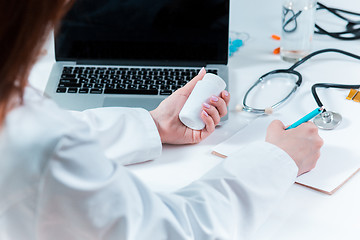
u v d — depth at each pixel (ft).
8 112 1.58
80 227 1.76
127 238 1.79
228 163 2.33
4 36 1.45
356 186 2.65
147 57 3.74
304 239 2.33
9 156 1.61
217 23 3.64
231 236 2.10
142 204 1.91
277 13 4.44
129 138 2.89
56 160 1.63
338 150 2.87
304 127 2.71
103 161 1.76
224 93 3.03
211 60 3.72
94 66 3.70
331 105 3.27
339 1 4.50
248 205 2.21
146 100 3.35
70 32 3.71
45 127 1.63
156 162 2.91
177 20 3.65
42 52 1.61
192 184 2.27
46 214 1.69
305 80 3.58
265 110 3.21
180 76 3.59
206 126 2.99
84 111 2.97
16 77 1.51
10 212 1.70
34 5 1.43
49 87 3.48
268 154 2.40
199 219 2.07
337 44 4.02
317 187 2.61
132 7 3.63
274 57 3.92
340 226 2.40
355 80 3.55
